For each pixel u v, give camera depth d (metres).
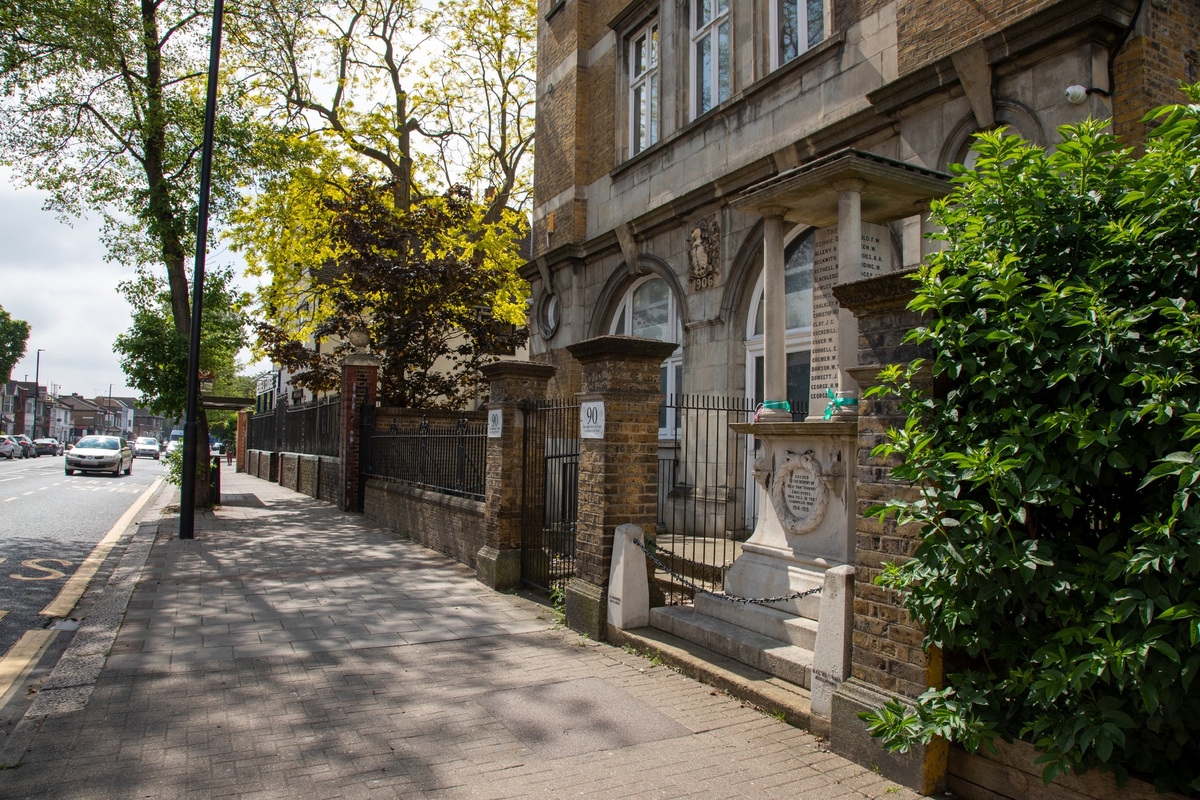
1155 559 2.76
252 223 19.61
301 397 24.34
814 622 5.11
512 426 8.31
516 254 21.55
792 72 9.44
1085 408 3.15
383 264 16.34
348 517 14.78
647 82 12.73
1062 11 6.18
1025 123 6.61
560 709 4.70
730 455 10.16
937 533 3.47
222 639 6.19
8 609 7.27
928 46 7.57
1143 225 3.23
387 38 21.98
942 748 3.64
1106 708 2.93
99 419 115.19
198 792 3.61
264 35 15.51
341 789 3.65
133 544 11.10
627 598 6.13
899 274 3.85
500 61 23.70
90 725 4.40
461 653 5.88
